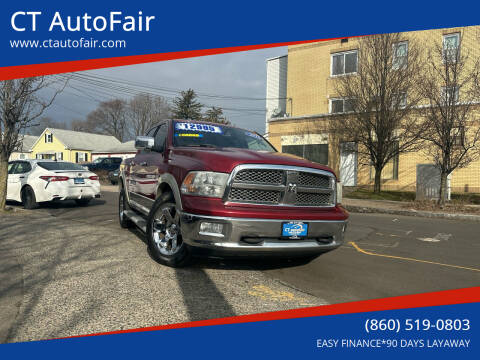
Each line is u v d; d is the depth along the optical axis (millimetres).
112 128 69062
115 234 5926
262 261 4617
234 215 3430
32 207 9320
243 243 3479
